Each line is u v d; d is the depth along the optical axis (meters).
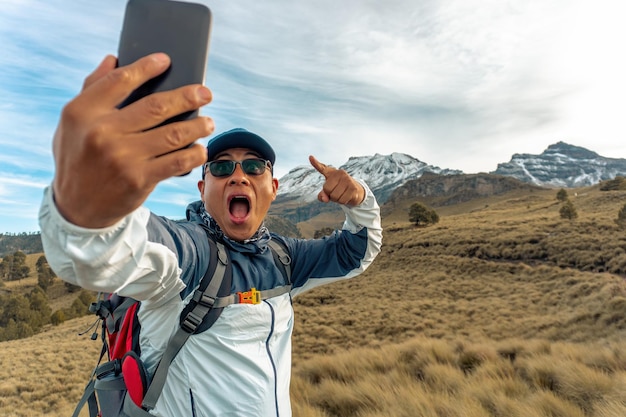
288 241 1.96
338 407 6.16
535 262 46.91
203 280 1.41
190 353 1.39
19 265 140.50
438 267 52.44
